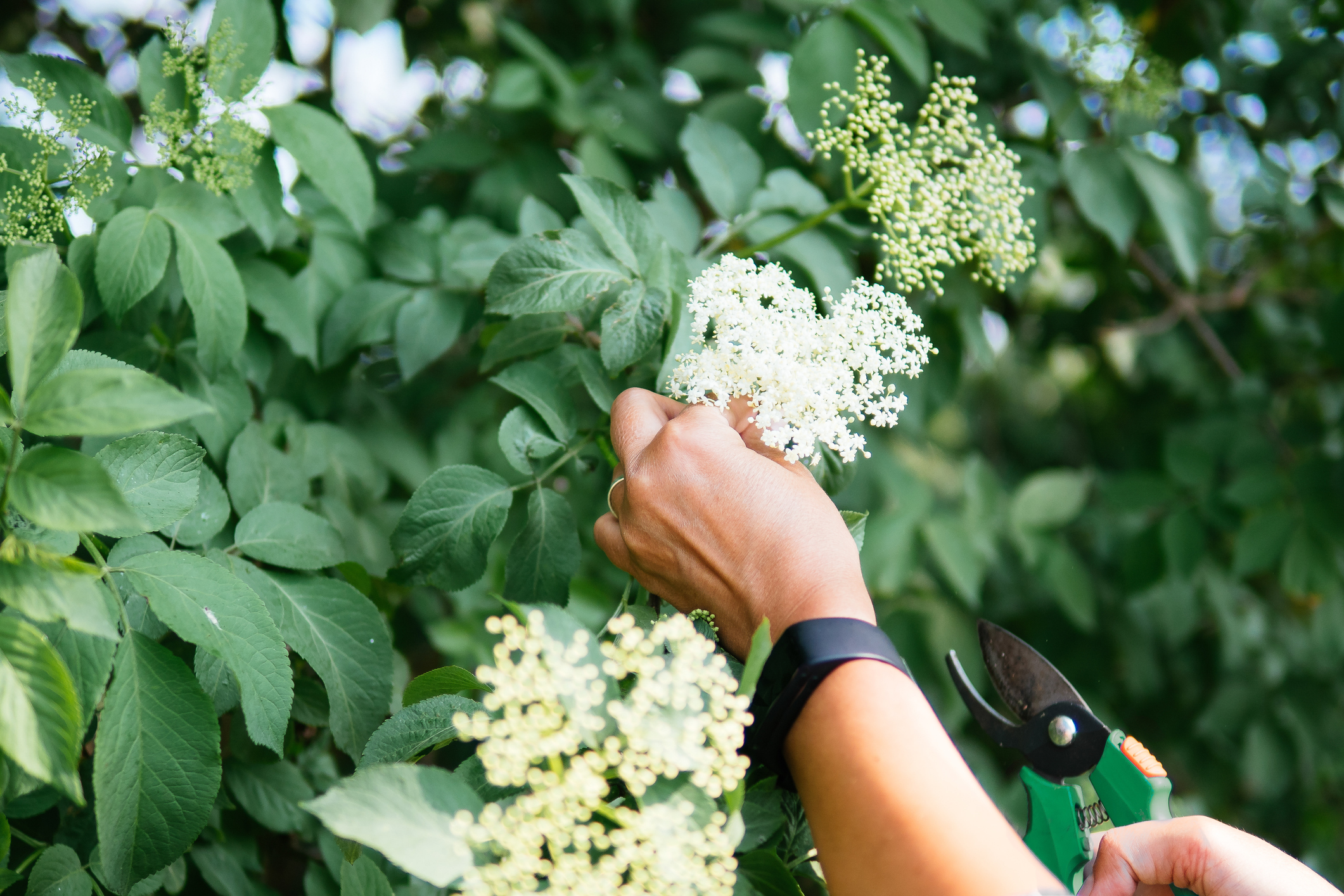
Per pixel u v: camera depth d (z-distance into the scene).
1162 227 1.73
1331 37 2.20
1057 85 1.81
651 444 0.92
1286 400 2.83
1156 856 0.92
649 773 0.65
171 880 1.05
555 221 1.50
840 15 1.52
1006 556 2.58
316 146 1.25
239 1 1.18
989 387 3.04
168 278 1.27
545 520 1.11
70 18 1.87
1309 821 2.90
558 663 0.65
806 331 0.95
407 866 0.59
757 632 0.65
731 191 1.38
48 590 0.62
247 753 1.18
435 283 1.47
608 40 2.39
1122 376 2.99
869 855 0.64
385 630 1.03
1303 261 2.88
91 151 1.10
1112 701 2.59
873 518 2.05
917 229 1.17
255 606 0.85
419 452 1.65
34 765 0.58
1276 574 2.80
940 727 0.69
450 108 2.29
